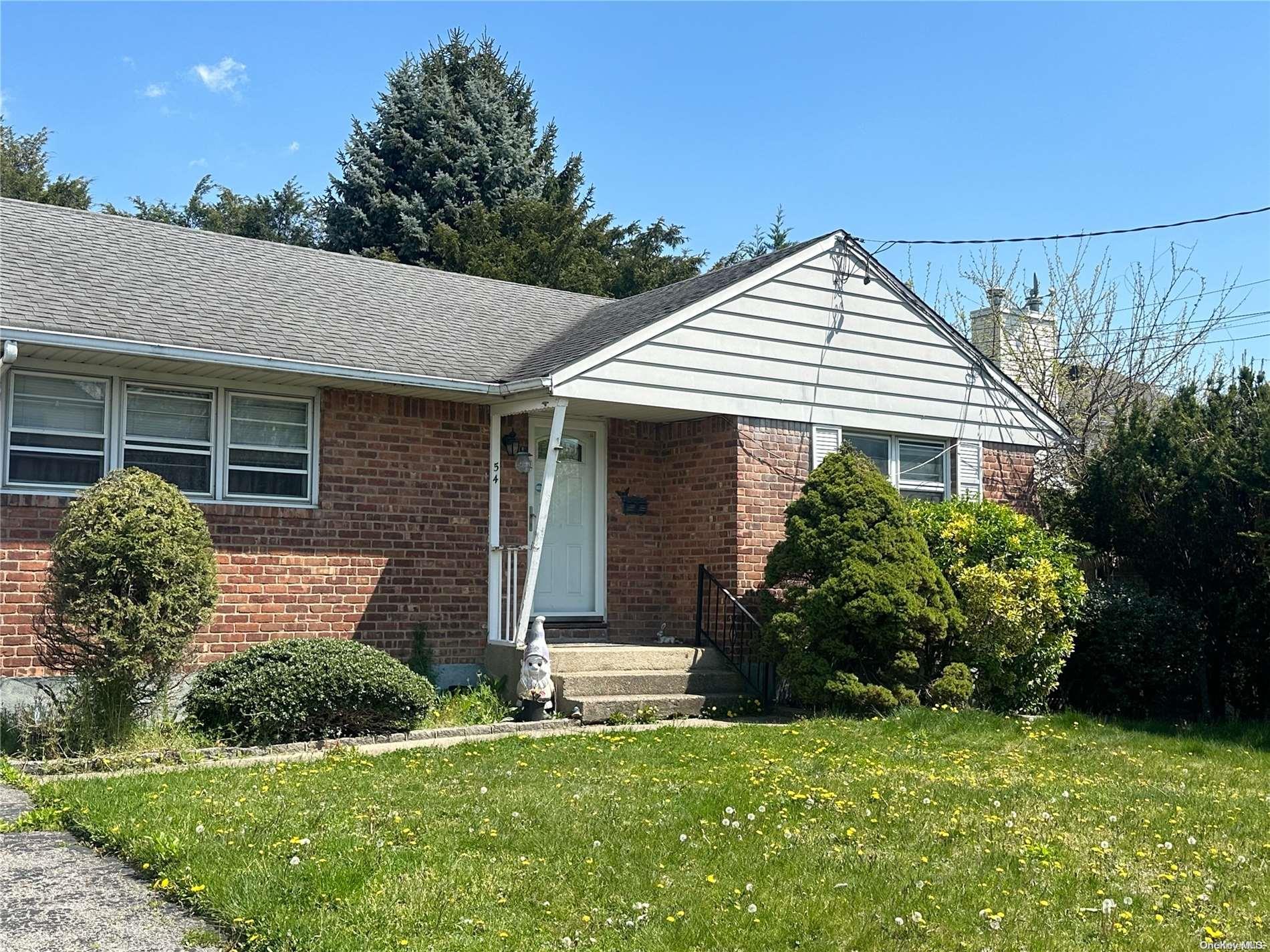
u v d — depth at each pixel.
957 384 14.84
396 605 11.84
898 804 7.36
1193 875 6.07
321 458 11.53
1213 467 12.61
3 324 9.33
